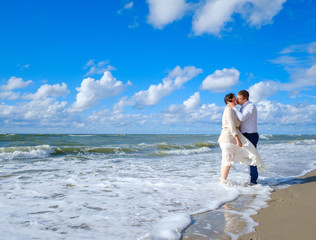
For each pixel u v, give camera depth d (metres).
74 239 2.28
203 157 10.94
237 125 4.98
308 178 5.82
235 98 5.00
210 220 2.92
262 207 3.47
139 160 9.47
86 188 4.59
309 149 15.23
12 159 9.09
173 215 3.06
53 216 2.96
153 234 2.43
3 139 17.36
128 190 4.45
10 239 2.23
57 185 4.82
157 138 24.84
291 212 3.19
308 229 2.59
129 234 2.44
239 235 2.46
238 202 3.75
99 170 6.91
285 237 2.38
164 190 4.46
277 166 7.80
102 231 2.51
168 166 7.90
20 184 4.88
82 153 11.38
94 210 3.24
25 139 17.81
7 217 2.85
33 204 3.46
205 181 5.33
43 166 7.47
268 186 4.83
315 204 3.52
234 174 6.28
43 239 2.26
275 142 25.33
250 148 4.77
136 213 3.14
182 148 15.98
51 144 14.90
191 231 2.57
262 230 2.58
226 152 4.91
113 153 11.84
